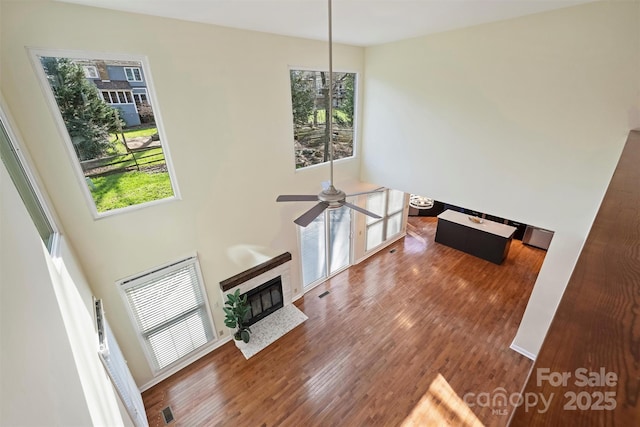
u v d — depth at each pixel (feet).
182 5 8.82
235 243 14.52
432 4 9.36
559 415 1.35
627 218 3.33
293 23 11.13
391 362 14.25
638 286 2.22
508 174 12.57
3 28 7.68
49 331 4.00
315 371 13.91
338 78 16.12
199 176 12.35
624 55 9.12
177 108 11.05
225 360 14.60
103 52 9.20
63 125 9.07
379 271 21.77
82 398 4.49
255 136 13.60
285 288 17.66
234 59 11.97
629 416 1.32
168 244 12.29
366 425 11.60
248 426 11.69
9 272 3.14
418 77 14.42
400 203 24.94
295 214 16.74
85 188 9.88
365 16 10.41
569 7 9.69
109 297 11.26
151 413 12.25
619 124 9.68
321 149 16.78
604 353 1.69
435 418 11.79
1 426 2.05
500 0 9.08
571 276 2.36
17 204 4.36
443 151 14.49
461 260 22.84
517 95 11.51
